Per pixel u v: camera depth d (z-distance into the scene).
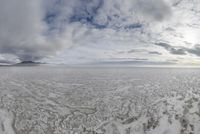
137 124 8.39
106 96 13.30
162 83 17.89
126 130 8.00
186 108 9.04
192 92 12.09
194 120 7.74
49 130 8.12
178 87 14.80
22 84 19.22
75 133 7.86
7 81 21.69
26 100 12.53
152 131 7.63
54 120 9.15
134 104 10.99
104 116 9.55
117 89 15.62
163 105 10.08
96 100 12.39
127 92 14.23
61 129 8.21
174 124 7.75
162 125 7.86
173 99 10.91
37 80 22.89
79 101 12.30
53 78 25.59
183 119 7.96
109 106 11.01
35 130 8.09
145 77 25.11
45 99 12.86
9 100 12.41
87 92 14.79
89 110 10.53
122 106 10.84
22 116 9.57
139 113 9.50
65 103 11.92
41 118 9.37
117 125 8.52
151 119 8.55
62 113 10.12
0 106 10.99
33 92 15.01
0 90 15.70
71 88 16.73
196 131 7.05
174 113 8.70
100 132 7.93
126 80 21.72
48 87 17.36
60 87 17.34
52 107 11.12
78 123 8.80
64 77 27.20
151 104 10.64
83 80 22.70
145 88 15.49
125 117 9.25
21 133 7.82
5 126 8.32
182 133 7.11
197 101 9.77
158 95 12.48
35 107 11.05
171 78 22.53
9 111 10.21
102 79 23.53
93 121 9.00
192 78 21.78
